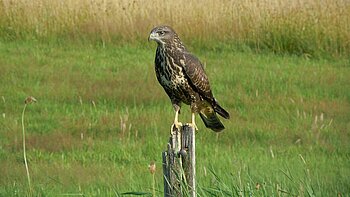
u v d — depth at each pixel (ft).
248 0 80.43
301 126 50.14
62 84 62.03
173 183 24.29
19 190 36.50
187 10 80.43
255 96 58.54
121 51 76.69
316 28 77.46
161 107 55.26
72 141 46.42
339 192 32.91
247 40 79.00
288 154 43.75
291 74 66.74
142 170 40.40
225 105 55.83
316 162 41.09
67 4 81.56
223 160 41.60
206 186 34.17
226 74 66.13
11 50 75.31
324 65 72.49
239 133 48.42
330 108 54.95
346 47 76.54
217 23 79.77
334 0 79.41
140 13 80.48
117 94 58.39
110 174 39.34
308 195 30.22
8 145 45.65
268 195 29.60
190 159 24.17
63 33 80.59
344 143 46.24
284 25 78.18
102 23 80.28
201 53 77.05
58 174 39.55
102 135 48.14
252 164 40.19
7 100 56.59
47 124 50.16
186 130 24.23
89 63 70.64
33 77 64.18
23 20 81.35
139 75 65.46
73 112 53.57
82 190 36.45
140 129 49.21
